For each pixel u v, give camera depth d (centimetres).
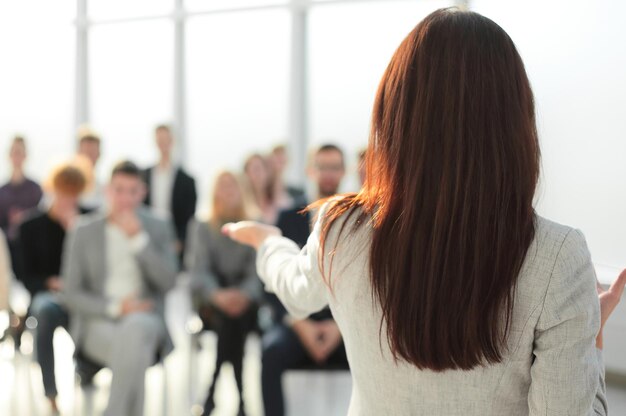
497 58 83
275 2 691
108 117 809
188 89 762
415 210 83
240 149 732
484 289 81
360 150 346
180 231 606
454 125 82
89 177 390
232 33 727
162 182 616
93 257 341
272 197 534
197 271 371
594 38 255
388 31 631
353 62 654
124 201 348
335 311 96
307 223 332
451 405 87
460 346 82
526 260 81
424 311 83
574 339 80
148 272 346
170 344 341
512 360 83
